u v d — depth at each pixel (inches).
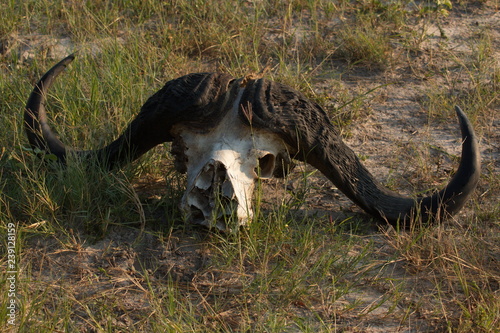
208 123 386.6
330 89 589.3
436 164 499.8
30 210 413.1
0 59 627.5
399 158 506.9
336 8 700.0
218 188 374.9
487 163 496.7
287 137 388.2
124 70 572.7
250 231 385.7
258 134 387.2
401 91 593.9
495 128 541.0
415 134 537.3
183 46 643.5
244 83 400.8
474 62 625.3
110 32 645.3
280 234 395.9
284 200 420.5
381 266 387.9
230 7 687.1
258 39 644.1
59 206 415.5
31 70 601.6
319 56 639.8
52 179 433.4
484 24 697.6
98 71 586.9
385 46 633.6
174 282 372.8
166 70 601.3
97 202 422.0
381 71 621.6
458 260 376.8
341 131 529.3
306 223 420.5
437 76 613.9
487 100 565.0
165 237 403.9
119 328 340.5
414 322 347.6
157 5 699.4
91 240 403.2
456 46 655.1
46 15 693.3
